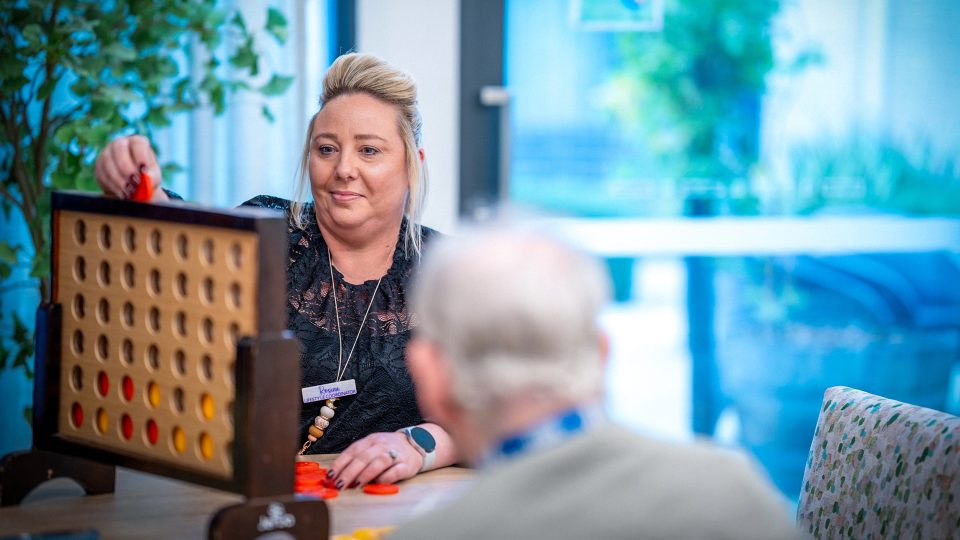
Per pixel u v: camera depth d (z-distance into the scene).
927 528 2.23
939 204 5.23
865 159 5.18
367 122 2.87
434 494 2.45
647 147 5.10
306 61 4.62
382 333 2.94
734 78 5.07
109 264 2.14
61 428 2.25
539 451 1.44
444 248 1.53
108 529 2.11
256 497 1.89
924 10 5.08
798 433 5.45
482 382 1.44
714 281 5.26
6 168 4.07
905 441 2.35
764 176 5.16
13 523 2.12
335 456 2.72
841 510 2.51
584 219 5.13
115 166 2.26
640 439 1.47
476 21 4.95
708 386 5.40
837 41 5.07
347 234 2.93
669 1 5.02
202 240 1.97
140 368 2.09
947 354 5.38
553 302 1.44
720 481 1.42
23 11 3.86
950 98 5.14
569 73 5.03
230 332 1.94
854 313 5.32
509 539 1.38
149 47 4.11
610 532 1.36
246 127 4.57
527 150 5.05
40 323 2.23
